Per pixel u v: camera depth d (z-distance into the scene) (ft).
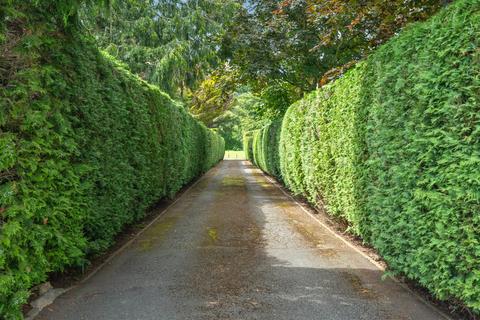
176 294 12.18
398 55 12.66
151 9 61.72
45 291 12.05
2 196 9.24
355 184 17.44
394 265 13.19
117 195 17.21
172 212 28.48
